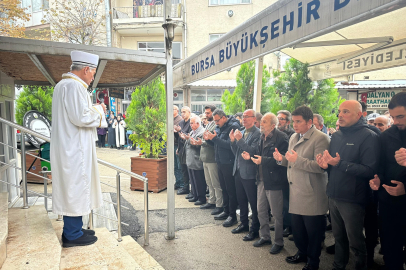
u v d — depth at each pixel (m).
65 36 14.33
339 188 2.90
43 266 2.23
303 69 6.18
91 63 2.83
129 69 4.38
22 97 8.39
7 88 4.74
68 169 2.66
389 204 2.83
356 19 1.93
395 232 2.84
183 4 16.66
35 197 5.46
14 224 3.09
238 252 3.76
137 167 6.80
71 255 2.66
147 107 6.86
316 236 3.20
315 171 3.11
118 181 3.66
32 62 3.81
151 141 7.07
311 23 2.29
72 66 2.81
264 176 3.66
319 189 3.20
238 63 3.36
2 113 4.48
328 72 5.75
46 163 6.69
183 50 17.11
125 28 17.55
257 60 5.06
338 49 5.23
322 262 3.50
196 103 16.55
